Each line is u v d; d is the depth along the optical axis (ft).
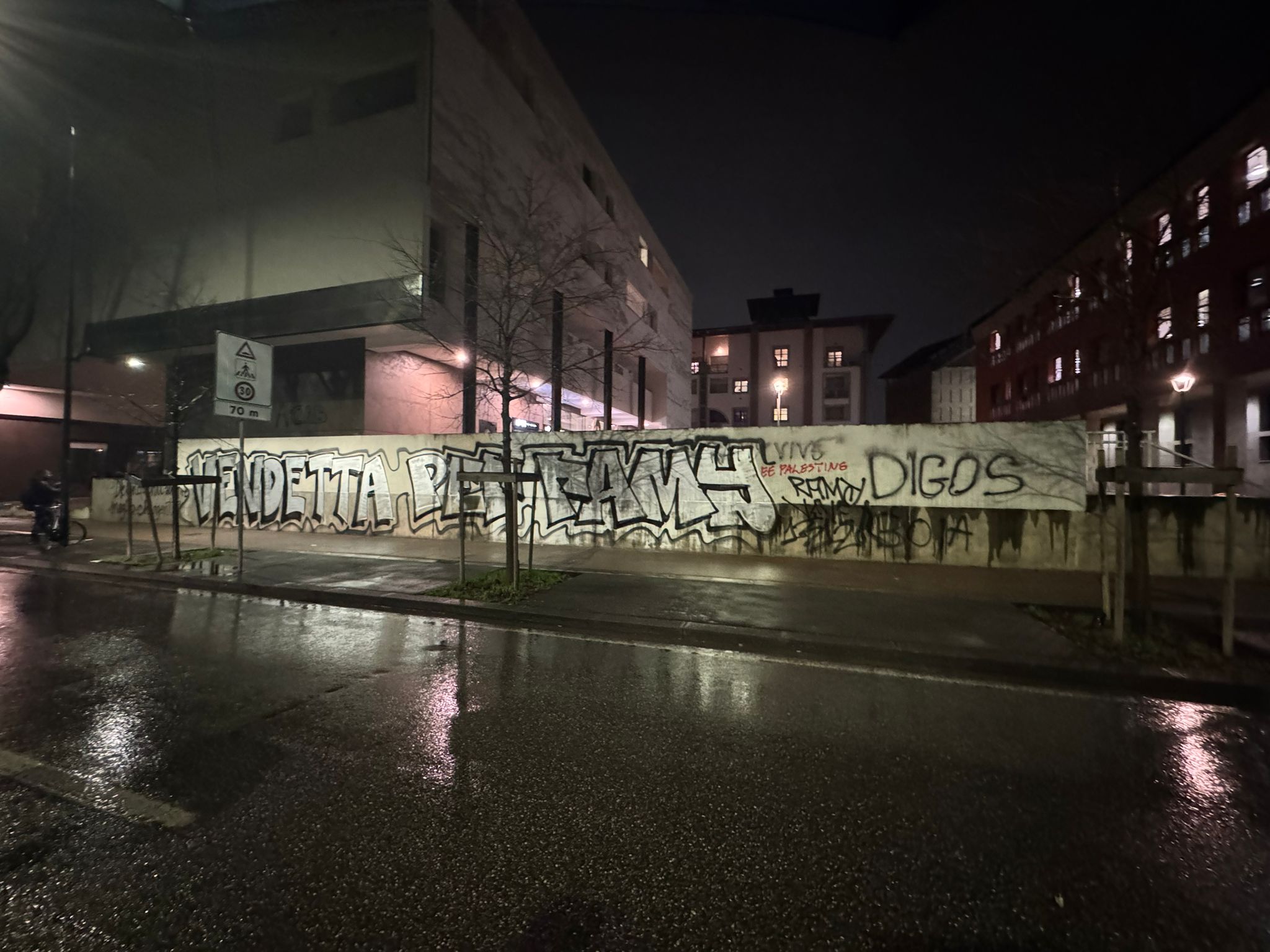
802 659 19.16
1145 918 7.98
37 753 12.34
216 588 29.14
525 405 75.46
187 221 60.13
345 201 53.16
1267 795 11.19
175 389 53.01
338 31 53.67
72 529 47.73
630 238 100.83
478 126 56.44
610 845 9.42
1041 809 10.62
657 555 35.04
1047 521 31.12
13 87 64.75
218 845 9.30
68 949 7.24
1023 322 93.86
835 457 33.81
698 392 195.11
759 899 8.22
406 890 8.33
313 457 45.34
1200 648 18.70
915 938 7.57
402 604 25.49
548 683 16.74
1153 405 66.08
